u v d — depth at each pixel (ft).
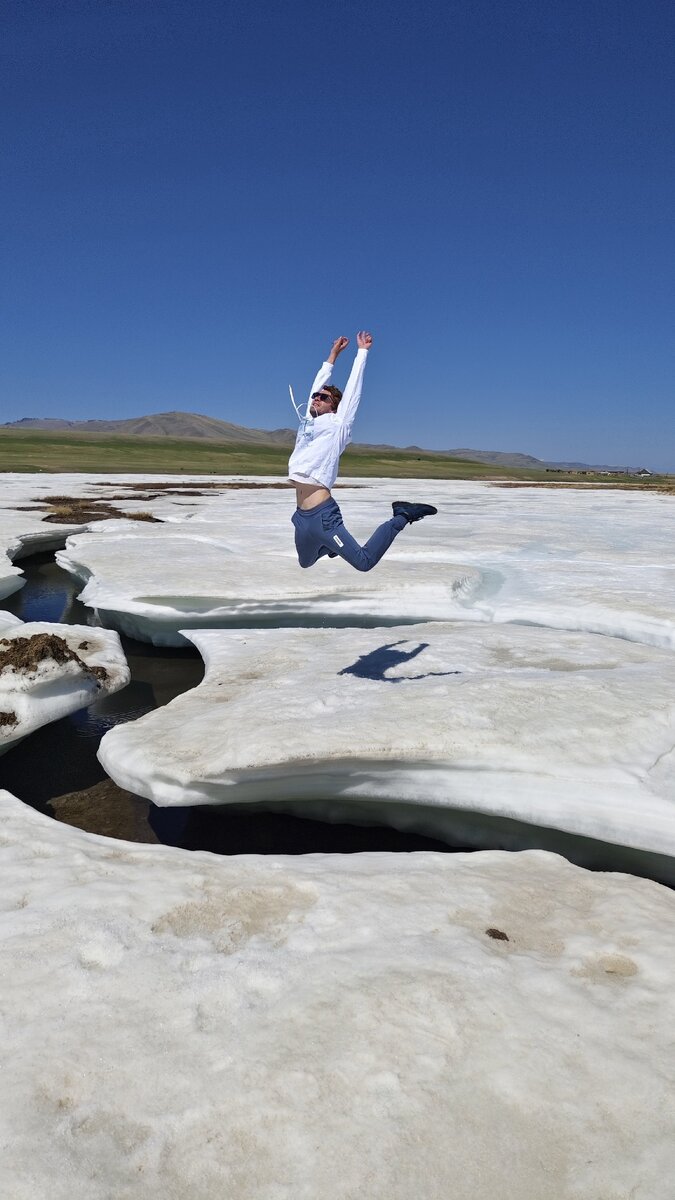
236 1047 8.93
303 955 10.75
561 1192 7.22
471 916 11.87
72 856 13.75
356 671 24.39
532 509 95.86
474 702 20.03
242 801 17.93
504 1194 7.19
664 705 19.83
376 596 37.47
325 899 12.26
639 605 33.65
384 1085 8.36
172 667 34.42
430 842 18.58
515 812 16.53
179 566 43.98
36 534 62.39
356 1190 7.19
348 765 17.20
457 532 63.77
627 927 11.64
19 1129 7.75
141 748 18.58
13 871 13.19
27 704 22.79
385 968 10.38
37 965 10.45
